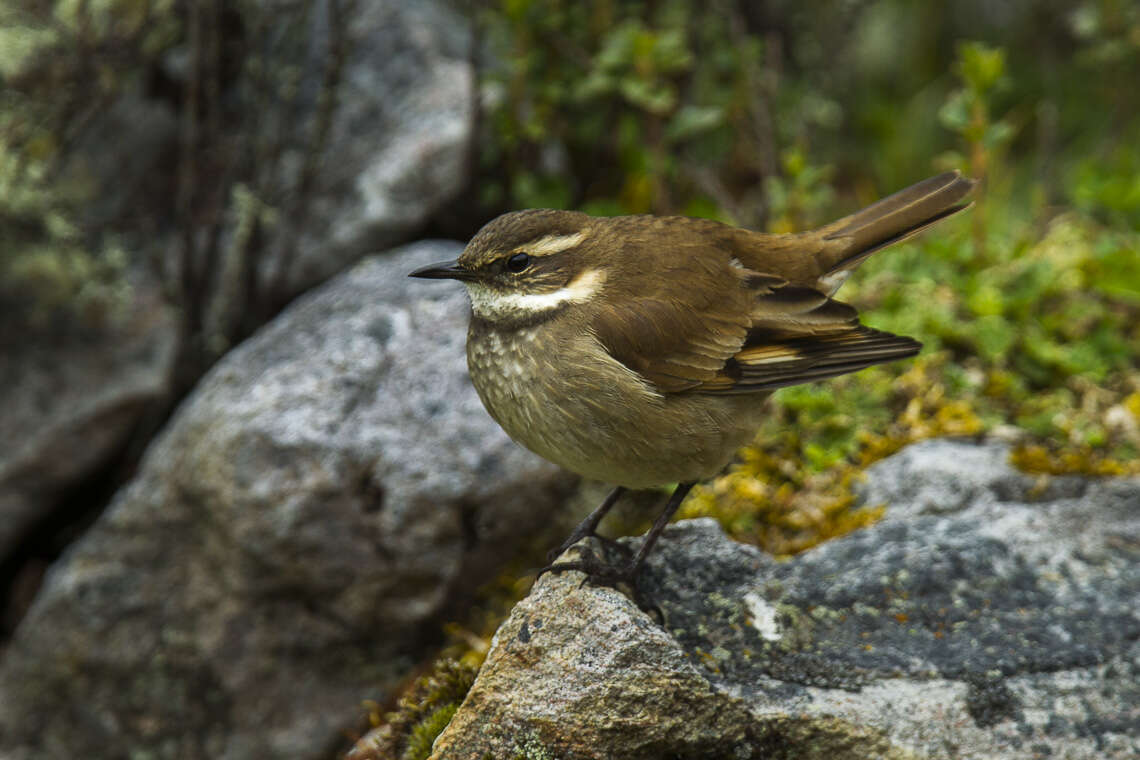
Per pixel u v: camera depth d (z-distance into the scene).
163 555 10.17
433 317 10.44
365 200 12.22
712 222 8.52
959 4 16.88
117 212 12.65
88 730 10.13
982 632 7.74
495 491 9.66
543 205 12.65
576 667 7.06
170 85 12.98
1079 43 16.11
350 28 13.02
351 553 9.56
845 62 15.45
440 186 12.34
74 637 10.17
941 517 8.72
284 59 12.62
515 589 9.92
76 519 12.33
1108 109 15.38
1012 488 9.55
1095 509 8.75
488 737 7.12
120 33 11.94
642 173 13.44
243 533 9.58
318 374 9.95
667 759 7.09
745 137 14.02
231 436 9.66
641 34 12.12
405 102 12.66
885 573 8.09
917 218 8.77
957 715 7.22
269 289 12.00
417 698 8.70
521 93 12.38
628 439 7.74
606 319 7.76
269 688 9.89
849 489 9.97
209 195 12.55
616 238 8.10
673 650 7.04
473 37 12.35
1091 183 12.64
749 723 7.08
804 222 12.56
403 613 9.70
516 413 7.87
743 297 8.11
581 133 13.40
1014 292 11.49
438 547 9.61
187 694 10.01
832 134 15.38
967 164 11.73
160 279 12.24
